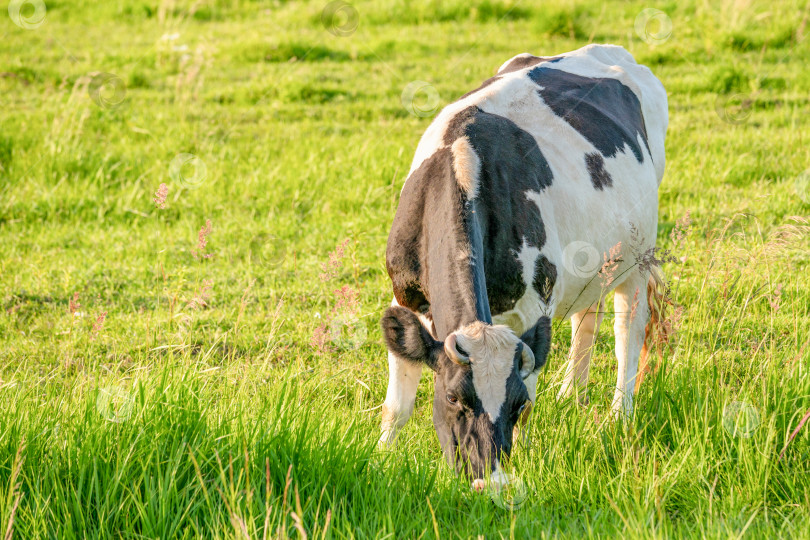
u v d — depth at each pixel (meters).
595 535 4.07
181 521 4.05
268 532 3.90
